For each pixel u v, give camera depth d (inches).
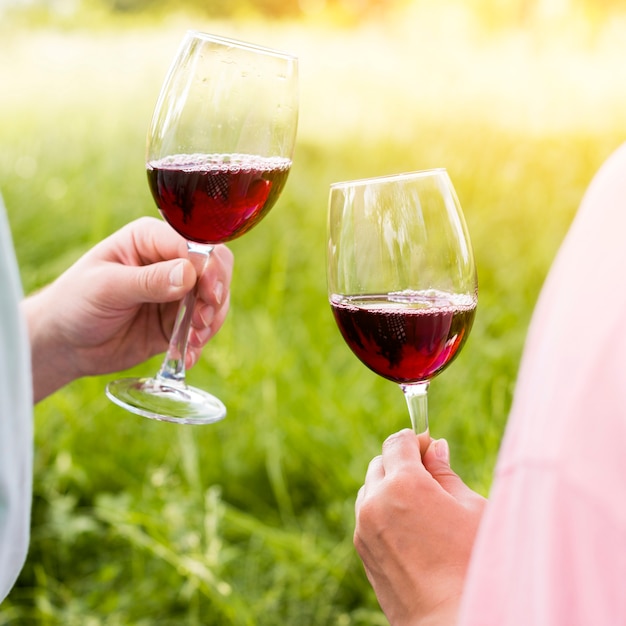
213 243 52.4
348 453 109.1
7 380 24.0
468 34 281.7
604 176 25.1
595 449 22.0
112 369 61.9
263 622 89.0
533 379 24.3
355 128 229.9
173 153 48.2
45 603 87.7
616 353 22.2
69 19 373.4
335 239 43.3
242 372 121.7
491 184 177.6
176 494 102.2
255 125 48.4
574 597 22.1
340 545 96.3
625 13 261.6
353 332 42.8
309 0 395.5
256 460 111.9
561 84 226.5
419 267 41.6
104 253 59.4
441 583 34.8
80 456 112.9
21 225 164.6
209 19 414.0
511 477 24.3
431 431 109.6
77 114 238.7
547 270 146.6
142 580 94.6
